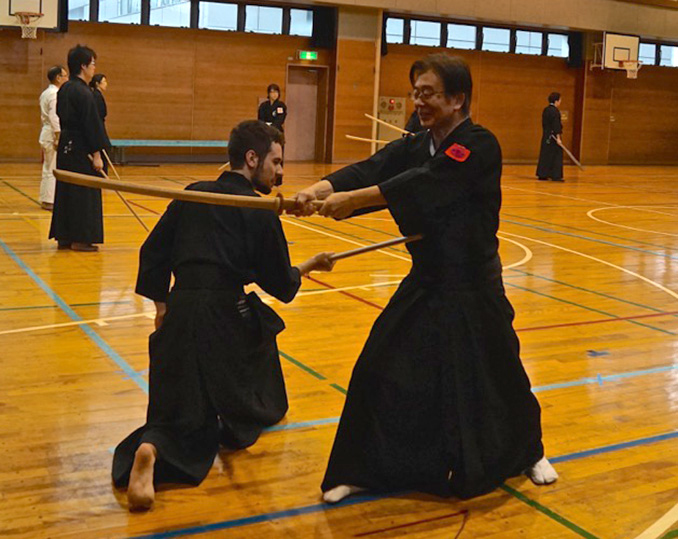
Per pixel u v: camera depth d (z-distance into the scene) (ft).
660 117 84.69
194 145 63.77
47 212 35.35
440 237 10.45
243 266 11.49
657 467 12.15
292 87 69.15
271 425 13.04
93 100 26.09
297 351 17.28
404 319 10.69
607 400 15.01
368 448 10.73
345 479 10.71
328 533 9.89
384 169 11.01
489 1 70.13
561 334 19.43
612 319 21.07
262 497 10.80
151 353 11.41
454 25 73.61
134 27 62.39
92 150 26.08
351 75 68.80
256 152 11.60
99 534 9.66
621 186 59.57
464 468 10.48
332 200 9.92
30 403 13.74
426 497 10.95
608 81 80.64
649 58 83.97
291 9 67.46
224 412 11.52
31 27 56.75
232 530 9.88
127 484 10.91
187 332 11.16
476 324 10.64
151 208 38.22
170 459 10.77
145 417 13.32
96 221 26.73
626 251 31.76
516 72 76.95
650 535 10.07
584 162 81.25
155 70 63.67
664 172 75.31
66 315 19.38
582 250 31.63
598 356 17.74
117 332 18.07
